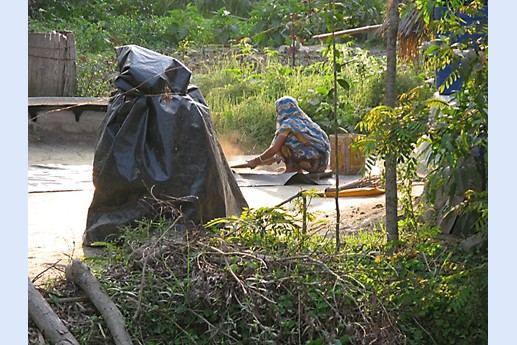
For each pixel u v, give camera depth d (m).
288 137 11.51
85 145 13.70
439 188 6.64
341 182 11.26
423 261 6.08
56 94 14.95
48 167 11.64
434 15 7.34
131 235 6.05
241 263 5.46
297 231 6.05
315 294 5.39
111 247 5.96
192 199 6.68
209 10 24.84
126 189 6.84
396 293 5.66
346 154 11.93
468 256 6.01
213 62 18.17
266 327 5.07
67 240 7.61
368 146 5.91
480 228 6.23
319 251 5.89
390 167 6.22
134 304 5.29
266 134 14.82
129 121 6.84
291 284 5.36
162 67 6.95
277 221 6.10
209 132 7.14
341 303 5.39
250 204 9.67
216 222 6.10
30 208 9.09
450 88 7.80
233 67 17.73
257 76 16.67
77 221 8.52
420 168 9.44
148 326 5.26
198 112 6.95
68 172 11.34
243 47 19.27
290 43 20.62
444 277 5.59
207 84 16.67
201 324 5.32
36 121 13.84
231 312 5.28
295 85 15.96
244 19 22.89
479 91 5.59
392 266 5.89
